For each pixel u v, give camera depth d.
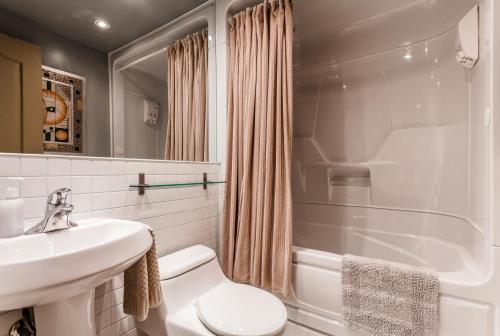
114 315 1.01
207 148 1.63
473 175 1.19
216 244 1.56
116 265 0.57
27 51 0.91
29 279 0.44
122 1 1.25
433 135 1.60
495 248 0.86
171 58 1.48
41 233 0.69
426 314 0.92
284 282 1.21
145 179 1.15
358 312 1.04
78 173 0.90
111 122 1.18
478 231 1.07
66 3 1.04
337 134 1.98
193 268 1.16
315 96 2.08
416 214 1.64
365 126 1.87
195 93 1.58
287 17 1.31
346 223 1.89
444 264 1.37
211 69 1.62
